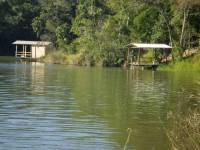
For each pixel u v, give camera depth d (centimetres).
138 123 2945
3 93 4347
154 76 6875
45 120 2991
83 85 5231
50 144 2366
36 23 13088
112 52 9400
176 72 7931
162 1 9356
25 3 13900
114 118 3109
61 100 3919
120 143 2423
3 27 13488
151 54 9475
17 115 3158
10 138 2477
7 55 13400
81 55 9762
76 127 2791
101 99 4022
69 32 11712
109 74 7062
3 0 13638
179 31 9288
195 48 9188
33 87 4922
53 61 10475
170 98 4162
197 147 1788
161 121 2986
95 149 2294
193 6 8950
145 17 9738
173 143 1948
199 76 6975
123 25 9888
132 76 6769
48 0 13450
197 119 1922
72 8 13138
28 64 9712
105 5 11375
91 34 10012
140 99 4078
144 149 2322
